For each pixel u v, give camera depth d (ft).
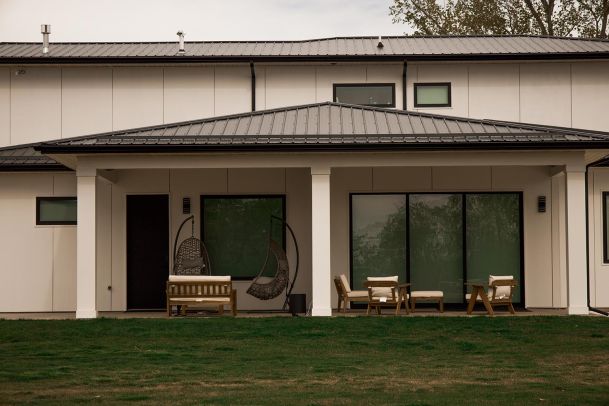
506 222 68.80
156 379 39.29
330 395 35.29
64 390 36.52
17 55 77.87
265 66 77.30
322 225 59.82
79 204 60.13
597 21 121.80
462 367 42.65
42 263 70.33
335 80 77.30
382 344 49.60
